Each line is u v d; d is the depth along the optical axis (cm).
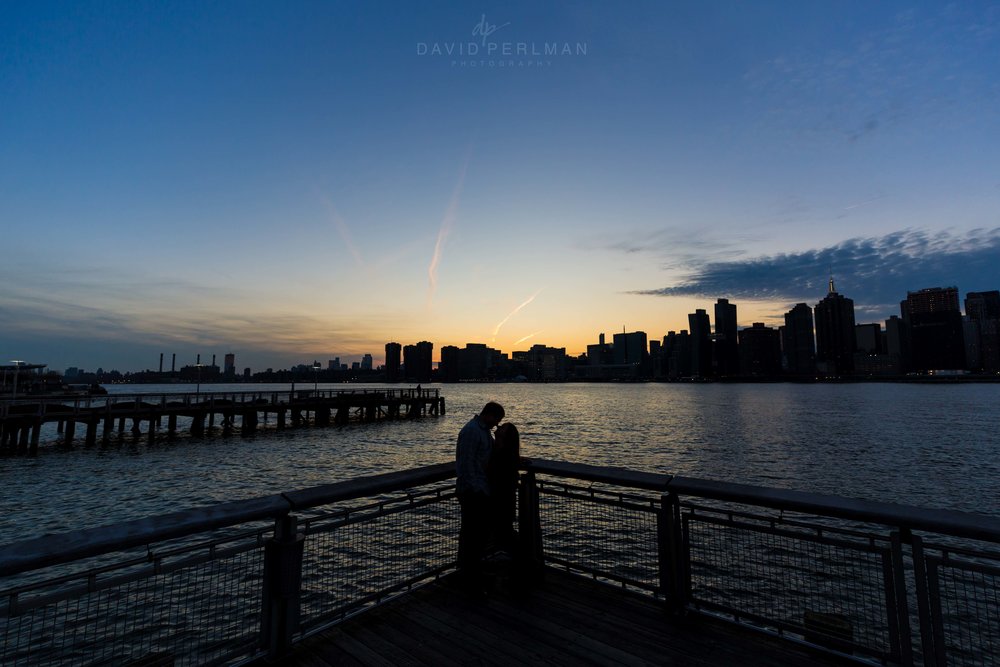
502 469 490
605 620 428
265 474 2894
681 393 19475
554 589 486
